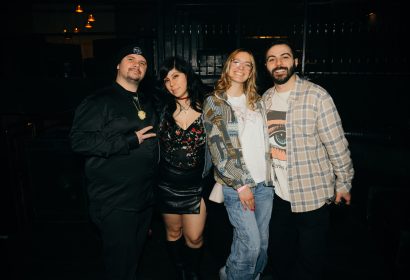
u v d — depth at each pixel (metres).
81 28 10.47
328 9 5.20
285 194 2.00
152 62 4.34
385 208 2.84
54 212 3.54
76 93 4.40
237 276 1.97
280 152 1.97
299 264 2.03
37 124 4.00
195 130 2.02
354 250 2.93
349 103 4.48
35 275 2.67
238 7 4.55
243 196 1.83
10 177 3.32
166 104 2.06
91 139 1.82
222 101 1.88
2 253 3.02
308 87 1.88
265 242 2.05
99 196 1.92
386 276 2.56
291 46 1.92
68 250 3.04
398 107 4.36
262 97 2.08
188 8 4.81
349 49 5.17
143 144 1.94
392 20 4.76
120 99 1.95
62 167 3.46
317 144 1.90
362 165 3.80
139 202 1.99
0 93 4.36
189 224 2.22
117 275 2.00
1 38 4.20
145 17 8.09
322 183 1.91
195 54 4.91
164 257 2.88
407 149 3.54
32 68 4.51
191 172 2.11
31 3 4.44
